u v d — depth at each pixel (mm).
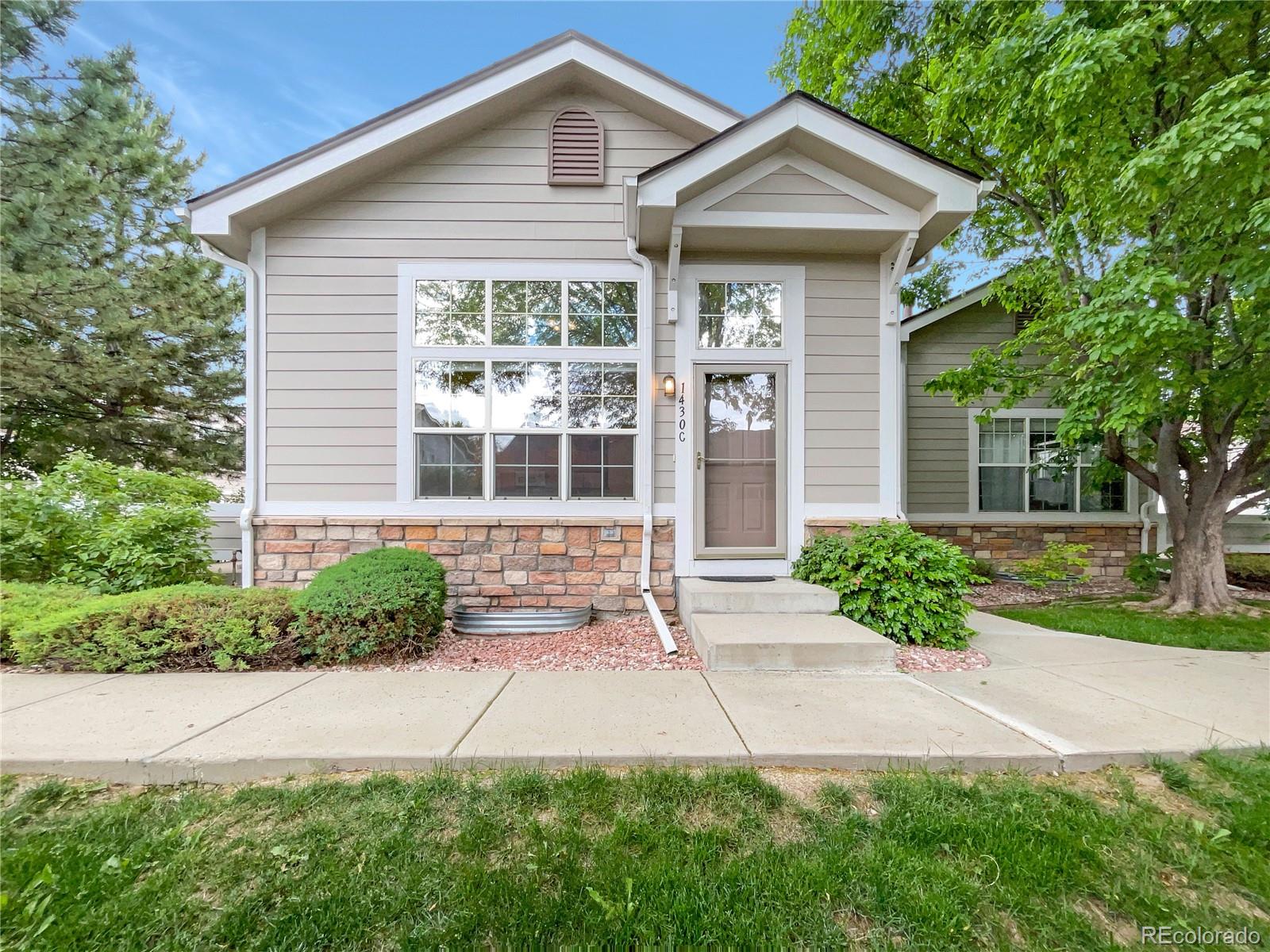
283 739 2438
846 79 7945
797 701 2959
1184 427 6492
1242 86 3594
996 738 2484
